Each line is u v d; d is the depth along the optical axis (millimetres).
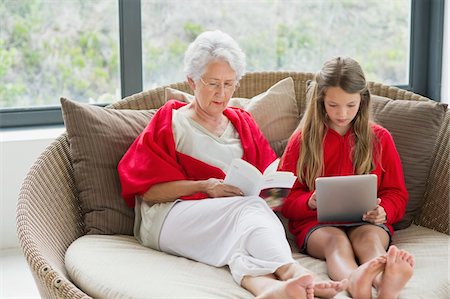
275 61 4008
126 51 3719
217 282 2146
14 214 3488
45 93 3738
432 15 4062
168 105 2682
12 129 3680
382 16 4117
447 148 2766
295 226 2586
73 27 3703
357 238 2379
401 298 2094
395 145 2738
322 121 2609
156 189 2510
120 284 2137
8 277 3211
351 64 2516
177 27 3826
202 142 2586
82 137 2631
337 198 2363
